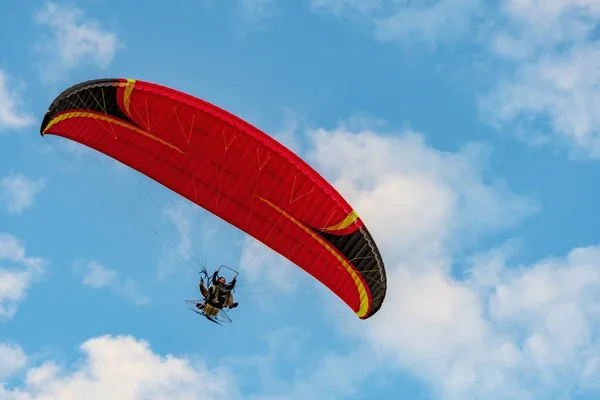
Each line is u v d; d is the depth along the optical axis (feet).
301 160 160.45
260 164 160.25
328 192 161.99
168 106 153.48
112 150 162.71
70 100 148.36
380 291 172.76
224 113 155.84
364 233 165.48
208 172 163.12
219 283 161.17
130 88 150.61
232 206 168.25
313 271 178.19
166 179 165.48
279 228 170.19
